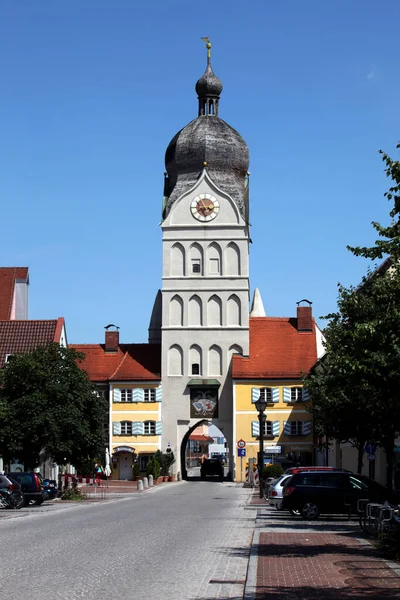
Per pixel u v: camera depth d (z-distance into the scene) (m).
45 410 55.06
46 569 18.95
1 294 92.69
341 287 41.09
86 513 40.25
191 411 95.62
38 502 48.25
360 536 27.86
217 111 105.31
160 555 22.02
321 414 51.03
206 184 98.38
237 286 96.62
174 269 97.38
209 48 106.56
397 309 22.38
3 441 54.94
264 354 96.69
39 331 79.62
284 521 35.59
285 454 93.12
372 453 50.12
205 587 17.02
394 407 30.75
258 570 19.23
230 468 94.88
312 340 98.25
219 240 97.25
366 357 26.23
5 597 15.06
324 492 36.47
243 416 94.06
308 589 16.53
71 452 55.72
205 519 36.31
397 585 17.06
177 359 96.50
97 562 20.30
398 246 22.33
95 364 99.06
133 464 94.62
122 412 96.19
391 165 22.06
